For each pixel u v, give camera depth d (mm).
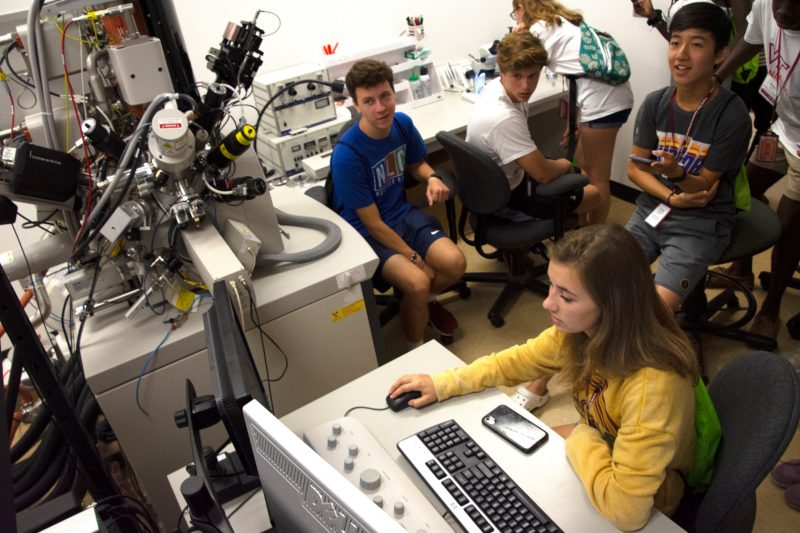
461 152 2137
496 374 1266
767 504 1679
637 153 2035
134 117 1603
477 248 2564
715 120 1796
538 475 1080
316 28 2953
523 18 2791
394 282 2256
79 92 1534
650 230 2014
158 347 1493
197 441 935
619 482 962
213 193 1576
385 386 1327
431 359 1393
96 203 1441
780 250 2109
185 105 1593
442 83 3355
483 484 1041
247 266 1606
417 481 1093
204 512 847
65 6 1440
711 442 1047
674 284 1858
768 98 2096
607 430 1096
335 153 2168
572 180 2143
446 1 3268
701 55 1704
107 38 1508
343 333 1835
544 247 2791
